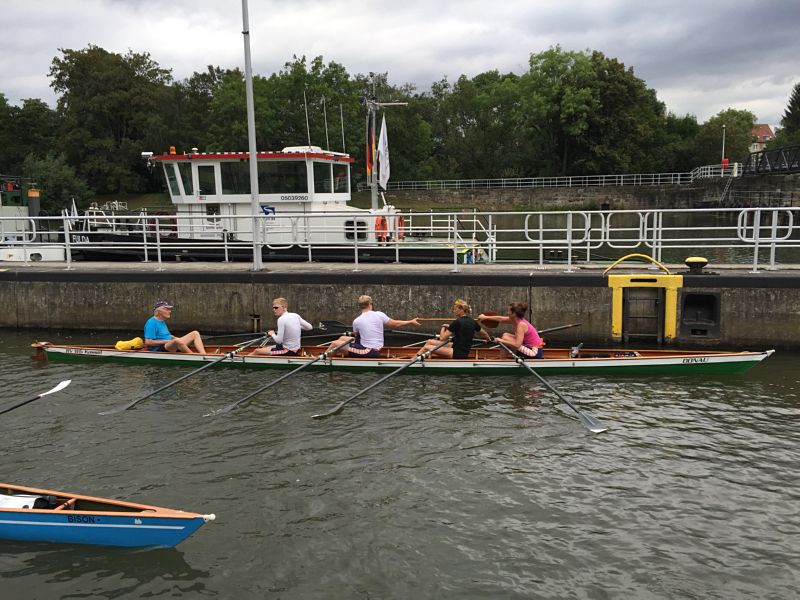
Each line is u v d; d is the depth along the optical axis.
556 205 60.06
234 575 6.14
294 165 19.19
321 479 8.00
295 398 11.10
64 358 13.62
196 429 9.68
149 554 6.50
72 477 8.06
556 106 68.69
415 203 60.72
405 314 15.41
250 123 15.76
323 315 15.77
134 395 11.32
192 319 16.45
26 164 51.84
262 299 16.03
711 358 11.89
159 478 8.03
